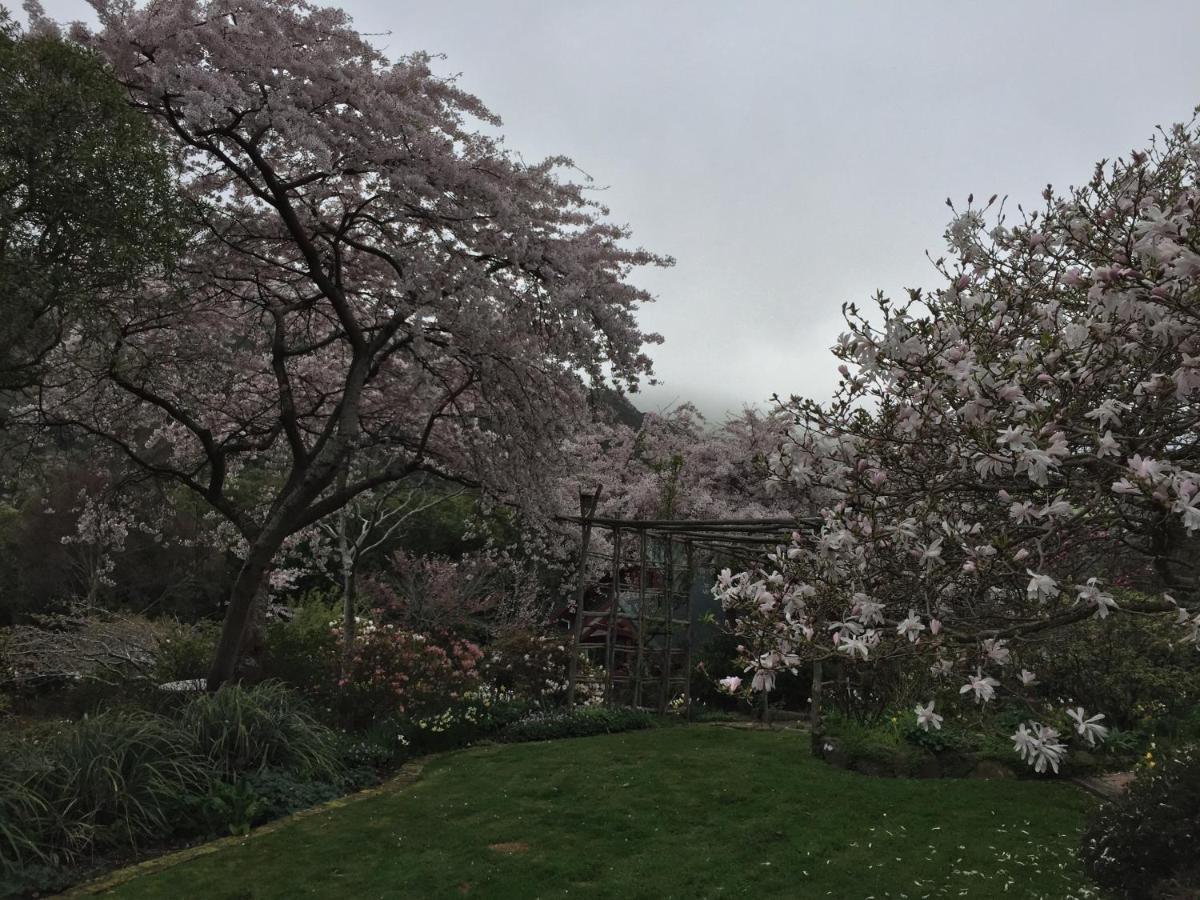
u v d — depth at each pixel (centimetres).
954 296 365
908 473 349
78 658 1040
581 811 673
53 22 768
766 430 1625
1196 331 278
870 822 617
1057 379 306
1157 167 361
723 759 860
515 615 1642
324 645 1030
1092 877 482
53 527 1816
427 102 863
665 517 1512
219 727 724
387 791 757
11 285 622
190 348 1045
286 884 526
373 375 1031
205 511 1953
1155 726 758
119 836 589
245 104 765
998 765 733
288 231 999
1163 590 327
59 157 632
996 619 331
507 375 1006
